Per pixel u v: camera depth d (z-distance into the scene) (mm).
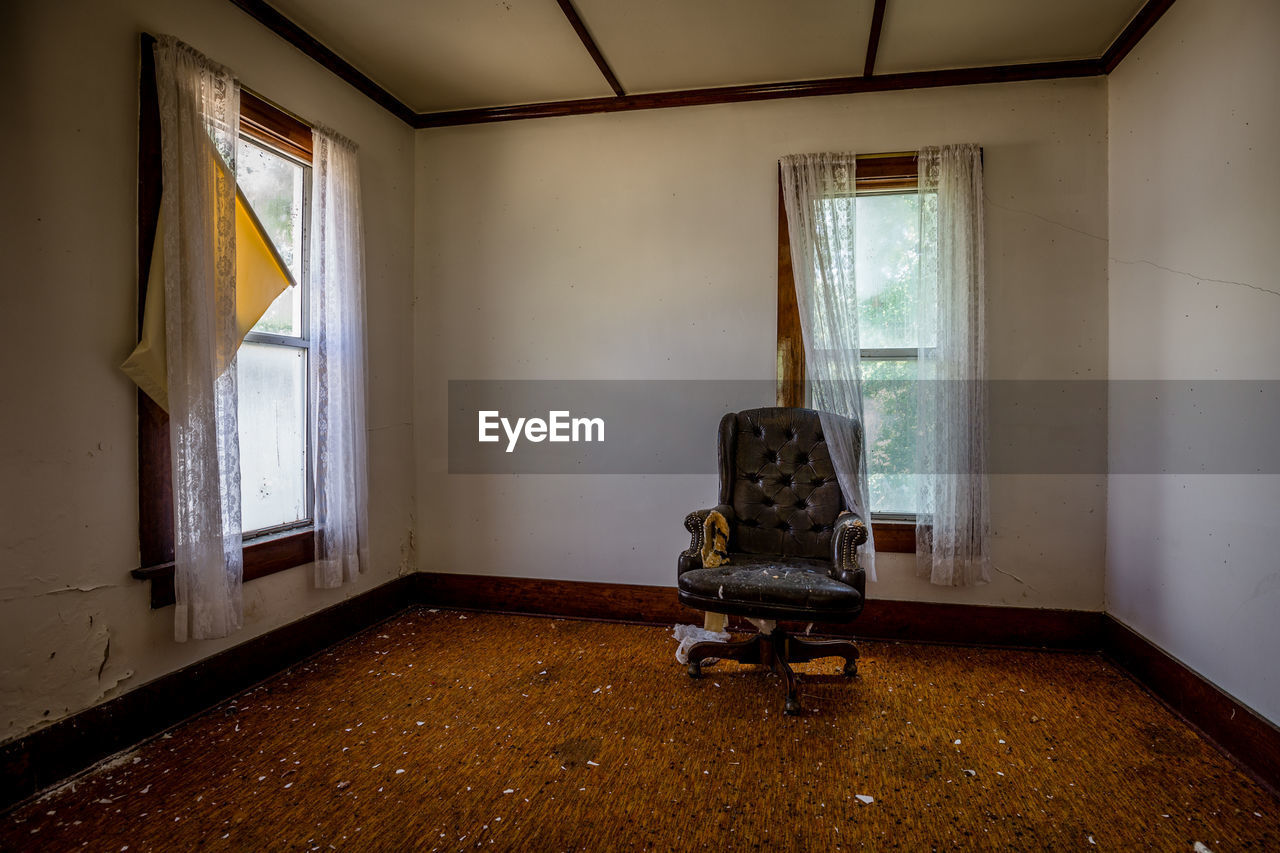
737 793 1893
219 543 2262
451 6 2635
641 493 3479
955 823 1759
